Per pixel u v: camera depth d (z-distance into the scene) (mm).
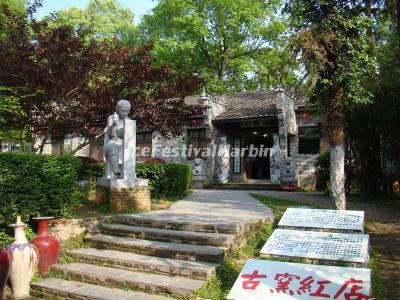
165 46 22000
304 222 7559
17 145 14242
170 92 12234
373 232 9125
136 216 8430
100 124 12336
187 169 13930
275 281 5363
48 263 6801
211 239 6848
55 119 11375
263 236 7762
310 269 5496
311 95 9312
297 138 20594
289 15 9469
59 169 7707
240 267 6348
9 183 6938
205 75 22219
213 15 23266
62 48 10445
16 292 6266
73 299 5914
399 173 14867
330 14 8742
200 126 20422
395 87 12586
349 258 6137
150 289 5781
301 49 8500
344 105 9203
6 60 9938
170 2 22094
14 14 10562
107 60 11203
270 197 13703
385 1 9078
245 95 22469
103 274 6309
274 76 9750
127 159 9617
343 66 8719
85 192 11117
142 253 7023
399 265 6934
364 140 14961
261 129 20859
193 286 5637
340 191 9109
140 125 12195
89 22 21469
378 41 10406
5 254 5766
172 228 7715
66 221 7691
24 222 7180
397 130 13562
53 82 10422
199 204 11070
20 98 10305
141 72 11586
